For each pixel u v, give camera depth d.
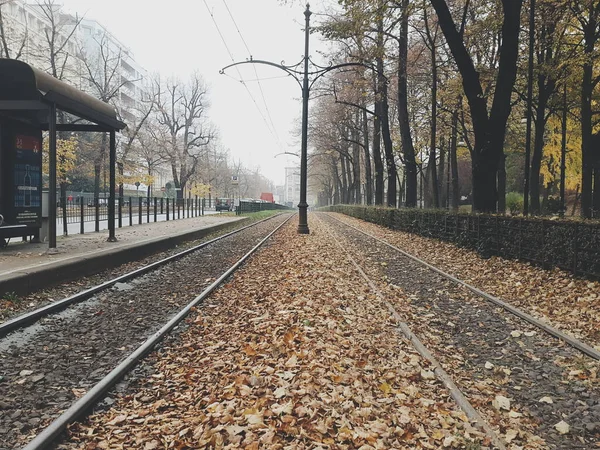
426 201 41.88
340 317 7.23
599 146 23.16
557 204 31.38
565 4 17.62
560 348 6.19
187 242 19.69
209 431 3.70
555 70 19.42
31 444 3.40
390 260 14.39
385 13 17.83
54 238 11.72
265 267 12.59
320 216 56.28
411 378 5.05
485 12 20.25
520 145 31.27
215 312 7.75
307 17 23.41
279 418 3.94
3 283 7.76
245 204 53.84
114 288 9.56
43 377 4.87
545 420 4.36
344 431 3.76
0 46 29.77
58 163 29.80
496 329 7.13
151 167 52.16
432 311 8.22
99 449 3.56
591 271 9.61
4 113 12.55
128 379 4.91
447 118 29.03
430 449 3.67
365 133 40.78
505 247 13.47
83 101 12.55
